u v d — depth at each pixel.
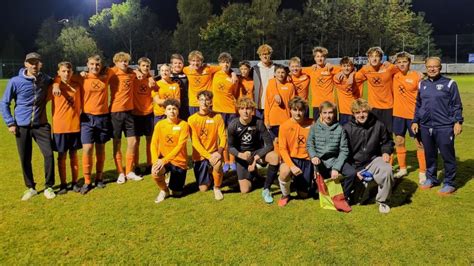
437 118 5.31
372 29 47.31
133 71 6.38
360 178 4.85
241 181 5.55
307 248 3.89
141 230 4.36
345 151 4.98
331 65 7.00
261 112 6.98
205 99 5.45
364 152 5.08
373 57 6.31
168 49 51.62
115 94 6.14
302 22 48.19
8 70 58.62
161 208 5.03
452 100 5.25
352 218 4.61
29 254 3.85
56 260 3.73
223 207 5.04
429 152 5.55
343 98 6.79
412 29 54.22
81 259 3.75
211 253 3.82
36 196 5.54
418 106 5.59
